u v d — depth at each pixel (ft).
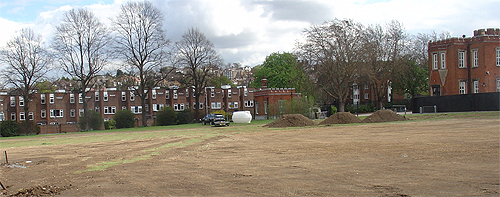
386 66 203.82
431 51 183.01
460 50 175.22
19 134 172.96
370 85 263.49
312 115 175.42
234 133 97.04
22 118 252.01
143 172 42.06
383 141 61.16
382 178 33.76
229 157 51.26
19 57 177.06
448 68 176.65
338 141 64.85
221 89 297.33
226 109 296.10
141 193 32.32
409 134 70.69
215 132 105.29
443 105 156.76
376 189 30.22
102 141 91.50
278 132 92.84
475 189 28.99
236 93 300.40
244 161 47.03
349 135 75.31
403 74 207.72
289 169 40.04
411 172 35.60
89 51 181.68
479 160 39.96
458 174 33.99
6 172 46.50
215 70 218.79
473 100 144.15
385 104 234.38
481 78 168.76
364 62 158.81
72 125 204.33
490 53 168.55
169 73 201.67
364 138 67.72
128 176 40.04
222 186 33.53
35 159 58.80
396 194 28.55
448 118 112.27
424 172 35.37
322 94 221.46
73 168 47.70
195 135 96.32
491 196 27.09
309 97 180.55
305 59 160.04
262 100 205.16
